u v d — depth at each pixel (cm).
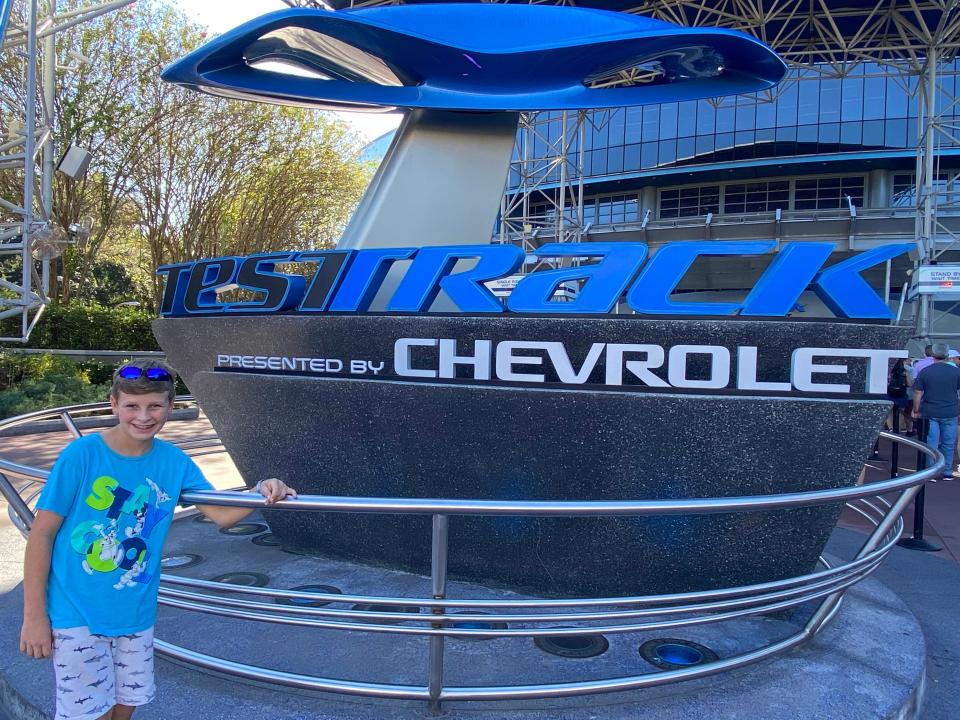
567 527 391
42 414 477
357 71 562
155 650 311
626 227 2612
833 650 347
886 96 2766
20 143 1161
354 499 229
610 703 296
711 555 382
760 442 354
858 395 345
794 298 353
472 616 249
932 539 606
